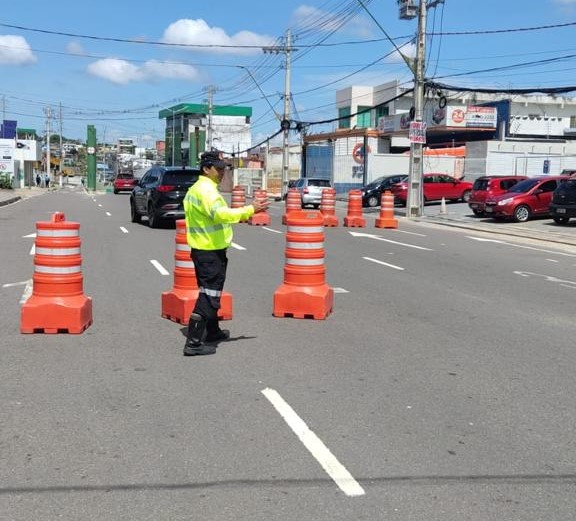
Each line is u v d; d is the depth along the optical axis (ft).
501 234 68.64
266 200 22.03
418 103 91.45
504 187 89.15
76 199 142.61
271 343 23.00
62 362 20.43
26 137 312.91
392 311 28.73
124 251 49.06
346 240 59.57
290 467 13.38
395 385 18.56
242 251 50.29
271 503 11.93
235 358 21.09
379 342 23.32
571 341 23.84
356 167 155.74
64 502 11.92
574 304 30.83
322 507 11.80
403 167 147.13
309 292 26.91
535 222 81.35
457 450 14.29
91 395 17.48
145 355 21.31
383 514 11.58
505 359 21.35
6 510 11.63
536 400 17.51
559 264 45.42
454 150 151.84
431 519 11.43
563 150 134.72
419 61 90.27
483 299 31.81
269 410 16.51
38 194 175.63
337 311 28.60
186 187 67.67
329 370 19.89
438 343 23.29
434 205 115.96
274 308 27.27
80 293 24.71
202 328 21.29
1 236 59.31
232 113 360.69
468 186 119.24
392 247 54.24
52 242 23.98
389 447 14.39
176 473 13.07
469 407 16.90
